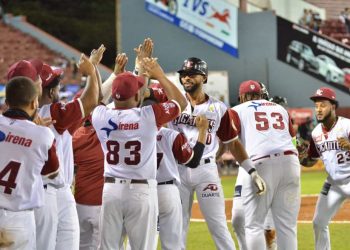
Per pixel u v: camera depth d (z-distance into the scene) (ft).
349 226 115.55
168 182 65.77
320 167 246.06
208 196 74.33
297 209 73.72
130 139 58.29
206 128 66.03
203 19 261.44
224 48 262.88
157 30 261.03
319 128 82.84
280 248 73.15
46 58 320.29
